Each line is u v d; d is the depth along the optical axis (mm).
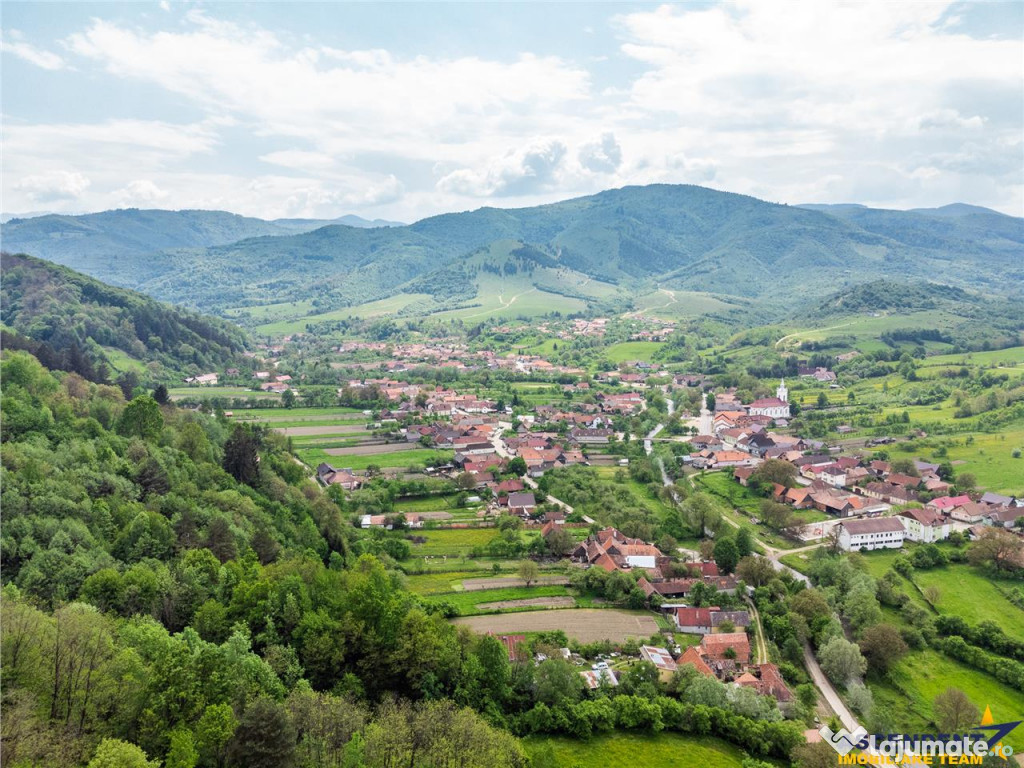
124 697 87375
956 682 152250
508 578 190625
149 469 167500
